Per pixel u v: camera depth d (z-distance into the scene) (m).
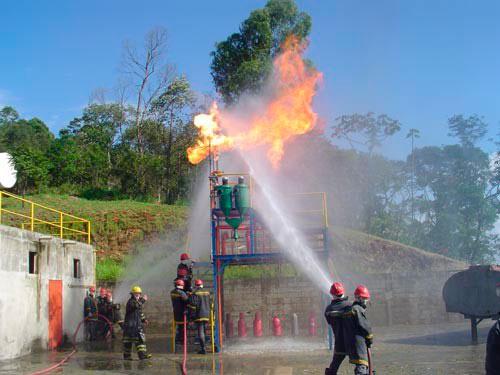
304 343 17.67
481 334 18.73
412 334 19.48
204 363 13.34
